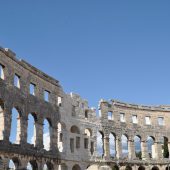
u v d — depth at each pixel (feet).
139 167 340.18
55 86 284.82
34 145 245.65
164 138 382.22
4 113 212.64
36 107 252.21
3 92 213.87
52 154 262.67
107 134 324.60
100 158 311.47
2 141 205.67
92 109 323.78
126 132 338.34
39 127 252.21
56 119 277.03
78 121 305.53
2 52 218.38
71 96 305.94
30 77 251.80
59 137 295.28
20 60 240.12
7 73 222.07
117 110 341.00
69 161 284.00
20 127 229.45
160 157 345.31
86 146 307.78
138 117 351.25
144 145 343.46
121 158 325.42
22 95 236.84
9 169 209.67
